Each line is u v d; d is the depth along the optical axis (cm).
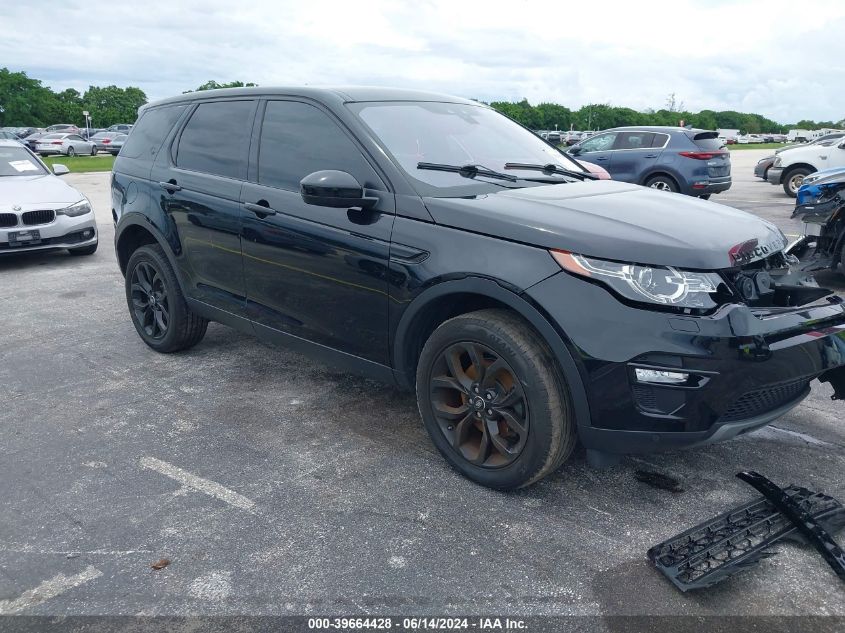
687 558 246
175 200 424
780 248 302
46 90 9375
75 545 262
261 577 243
